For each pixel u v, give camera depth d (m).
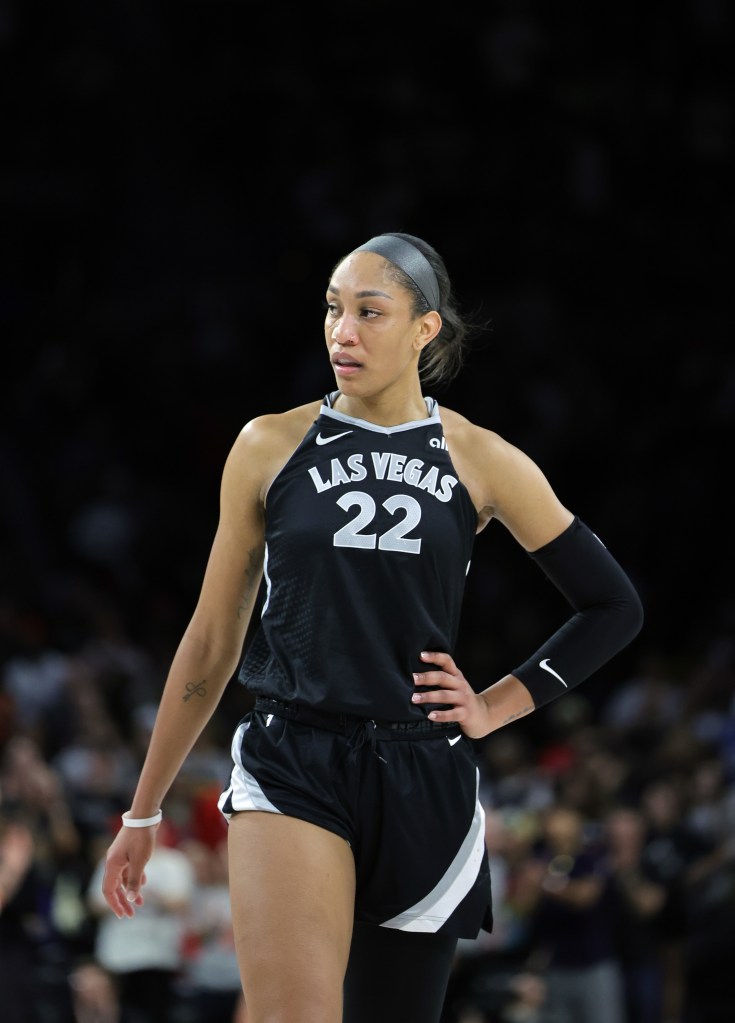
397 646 7.73
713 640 34.28
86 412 43.59
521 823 22.91
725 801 22.69
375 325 7.79
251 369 44.88
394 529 7.71
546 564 8.34
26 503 39.44
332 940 7.32
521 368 41.97
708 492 40.44
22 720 25.23
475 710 7.91
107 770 24.00
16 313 45.91
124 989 20.33
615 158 45.97
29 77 47.94
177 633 36.44
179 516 41.50
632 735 29.42
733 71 47.09
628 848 21.45
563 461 41.38
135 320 45.25
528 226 44.81
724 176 46.16
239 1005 19.00
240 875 7.46
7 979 18.66
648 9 47.31
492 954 21.69
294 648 7.72
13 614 30.89
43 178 47.03
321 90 47.22
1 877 18.78
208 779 22.75
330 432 7.93
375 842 7.72
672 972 21.59
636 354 43.66
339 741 7.66
